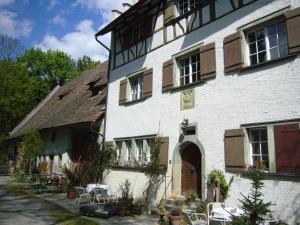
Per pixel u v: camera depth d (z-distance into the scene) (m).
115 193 13.48
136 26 14.41
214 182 8.73
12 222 8.44
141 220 9.27
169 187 10.63
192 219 8.23
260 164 7.80
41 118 26.62
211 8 10.13
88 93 20.30
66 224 8.46
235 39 8.98
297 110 7.25
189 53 10.81
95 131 15.70
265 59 8.41
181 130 10.51
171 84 11.23
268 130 7.77
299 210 6.85
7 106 36.09
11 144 34.16
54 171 20.00
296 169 6.97
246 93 8.49
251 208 5.88
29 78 38.03
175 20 11.64
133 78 14.19
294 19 7.51
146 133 12.31
